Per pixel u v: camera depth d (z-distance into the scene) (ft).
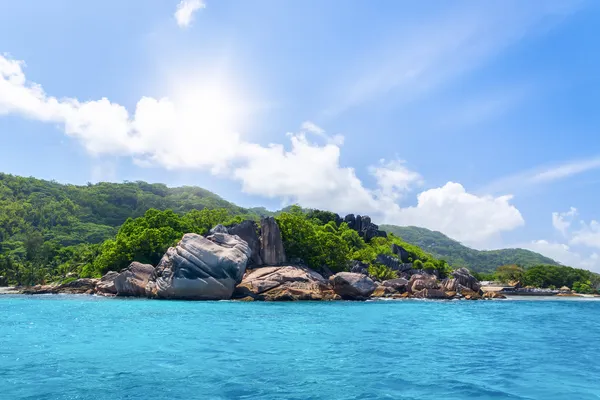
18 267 359.05
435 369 45.91
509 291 405.39
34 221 609.42
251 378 40.65
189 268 160.97
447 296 226.38
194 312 110.52
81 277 276.21
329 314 111.55
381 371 44.45
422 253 389.60
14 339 64.08
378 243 369.71
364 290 184.34
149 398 33.91
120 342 61.46
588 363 50.85
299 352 54.75
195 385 37.86
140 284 177.88
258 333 72.08
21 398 33.73
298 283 183.42
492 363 49.96
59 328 76.84
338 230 362.53
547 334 81.51
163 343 60.59
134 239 222.07
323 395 35.22
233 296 167.02
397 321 97.91
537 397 35.68
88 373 42.16
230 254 167.32
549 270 493.36
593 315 143.02
